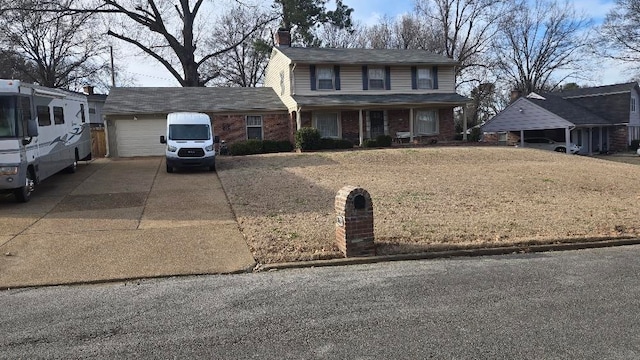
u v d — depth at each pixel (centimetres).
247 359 397
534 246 788
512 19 4341
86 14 3441
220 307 521
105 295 568
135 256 723
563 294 550
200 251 751
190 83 3744
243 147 2339
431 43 4484
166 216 987
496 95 5259
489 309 504
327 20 4031
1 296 568
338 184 1361
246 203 1112
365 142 2441
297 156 2036
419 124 2777
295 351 411
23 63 4088
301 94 2558
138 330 460
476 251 755
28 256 718
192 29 3712
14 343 432
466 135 2808
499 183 1397
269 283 609
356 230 727
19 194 1106
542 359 391
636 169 1819
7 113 1064
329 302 533
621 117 3744
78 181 1458
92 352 412
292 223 916
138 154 2416
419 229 867
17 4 3133
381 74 2705
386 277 629
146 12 3566
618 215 1016
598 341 423
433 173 1598
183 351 413
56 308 523
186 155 1639
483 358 393
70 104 1550
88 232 855
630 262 698
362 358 396
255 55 4488
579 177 1538
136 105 2464
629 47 4447
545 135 3622
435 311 500
